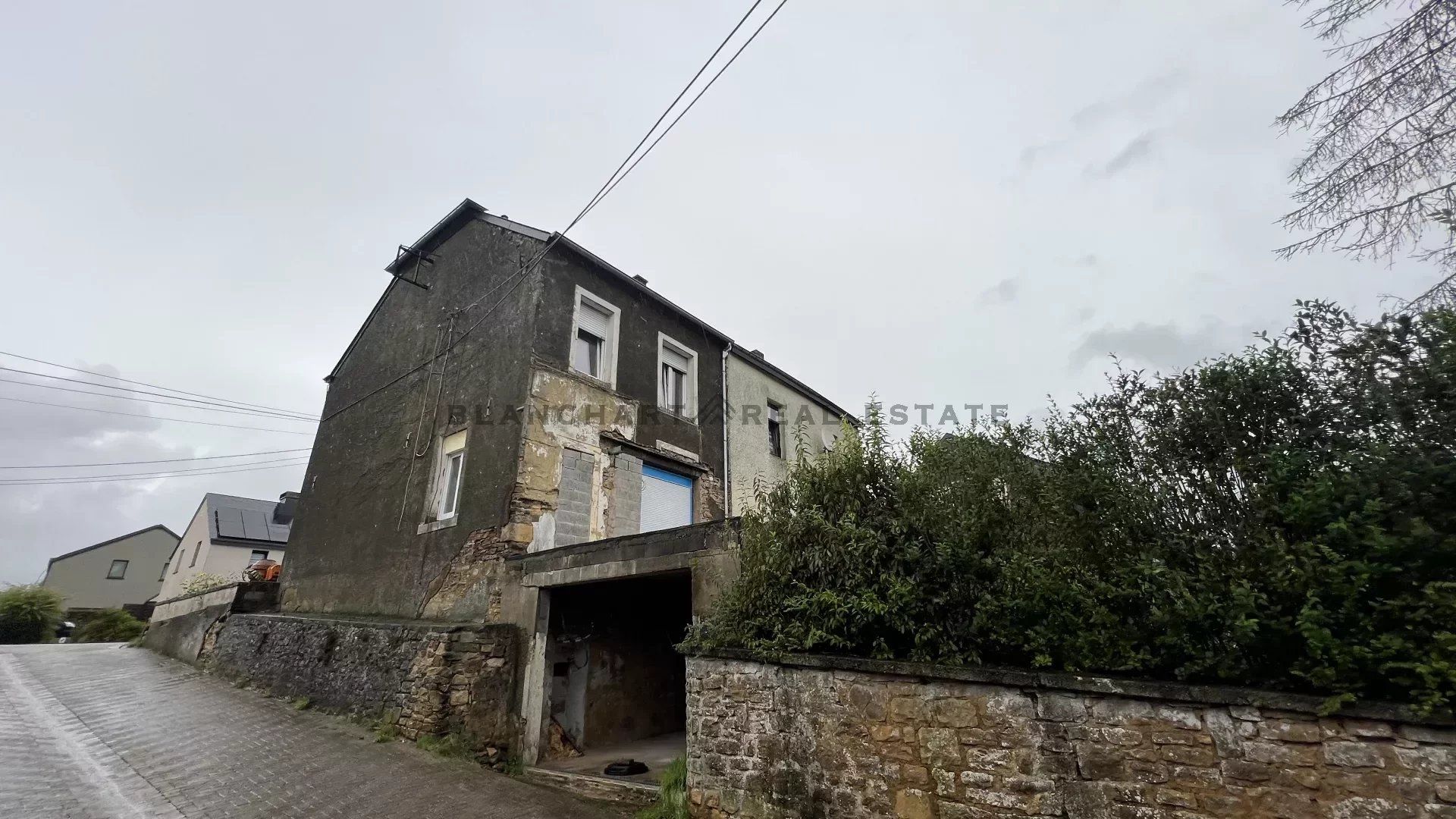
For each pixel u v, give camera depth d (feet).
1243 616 9.25
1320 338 10.35
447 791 19.04
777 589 15.31
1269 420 10.41
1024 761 11.06
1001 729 11.43
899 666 12.71
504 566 26.91
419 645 25.00
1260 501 9.84
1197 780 9.58
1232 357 11.30
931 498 14.15
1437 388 8.79
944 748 11.95
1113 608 10.88
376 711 25.80
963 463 14.80
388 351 43.62
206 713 28.91
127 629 77.56
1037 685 11.19
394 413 40.16
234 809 17.56
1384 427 9.34
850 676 13.50
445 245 42.04
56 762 21.45
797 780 13.74
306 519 45.14
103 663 45.27
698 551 19.22
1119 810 10.07
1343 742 8.73
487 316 35.35
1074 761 10.62
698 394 41.98
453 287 39.47
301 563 43.34
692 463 38.88
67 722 27.40
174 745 23.77
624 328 37.42
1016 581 11.88
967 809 11.44
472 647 23.65
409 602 31.78
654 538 20.68
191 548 98.27
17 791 18.21
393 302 45.32
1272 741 9.20
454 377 35.88
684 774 17.38
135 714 28.76
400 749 22.63
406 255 43.80
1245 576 9.62
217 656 41.24
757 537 16.44
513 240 36.06
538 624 24.73
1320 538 9.06
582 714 25.89
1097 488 11.48
